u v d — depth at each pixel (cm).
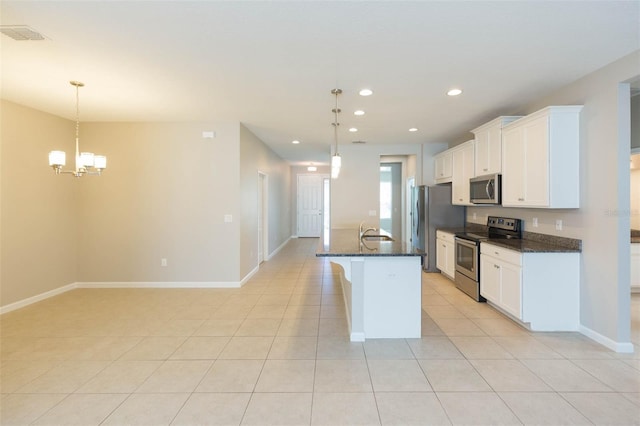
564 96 328
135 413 200
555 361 260
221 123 484
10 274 392
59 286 461
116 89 342
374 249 323
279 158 854
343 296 446
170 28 222
